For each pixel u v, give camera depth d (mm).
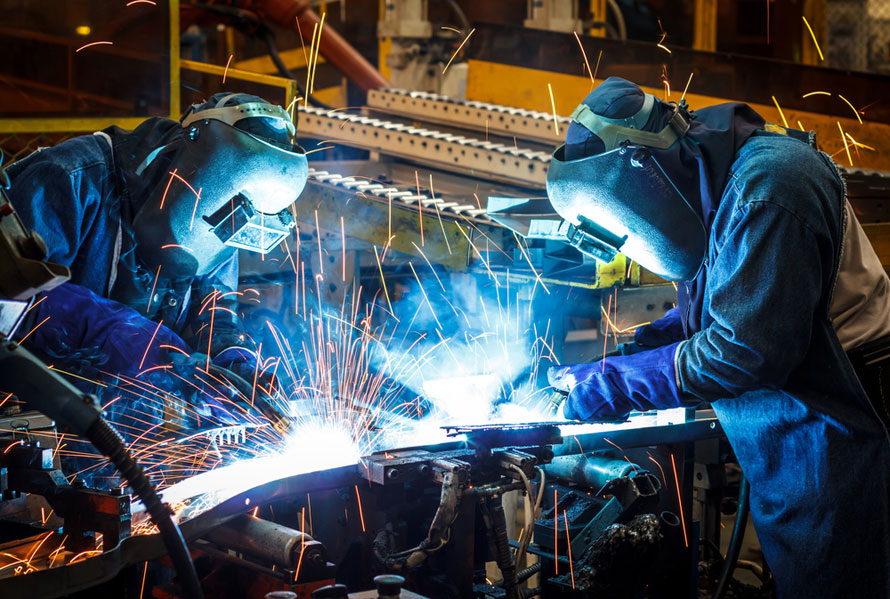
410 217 3051
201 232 2363
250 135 2234
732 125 2121
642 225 2078
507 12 7004
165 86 4188
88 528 1699
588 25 6074
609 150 2029
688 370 2051
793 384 2094
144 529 1787
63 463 2293
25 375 1378
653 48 5086
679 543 2289
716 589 2646
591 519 2318
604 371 2193
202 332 2594
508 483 2025
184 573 1459
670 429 2439
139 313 2471
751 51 7727
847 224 2117
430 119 4727
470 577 2000
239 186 2264
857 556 2070
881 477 2037
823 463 2072
